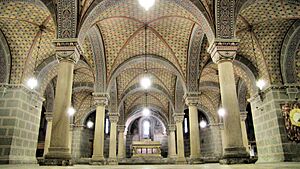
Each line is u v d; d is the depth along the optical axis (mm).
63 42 8453
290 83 11883
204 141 26203
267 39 11984
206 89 20359
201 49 13383
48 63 12938
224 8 8867
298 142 11172
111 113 18547
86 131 26391
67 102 7992
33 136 12734
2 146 10758
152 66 17484
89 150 26844
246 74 13875
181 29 12867
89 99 23156
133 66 17328
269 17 10891
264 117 12578
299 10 10219
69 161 7520
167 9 11477
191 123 13352
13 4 9797
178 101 18844
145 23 12844
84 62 14047
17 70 11648
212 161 19922
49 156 7387
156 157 21469
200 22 9680
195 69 13906
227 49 8578
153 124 31781
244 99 18266
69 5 8680
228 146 7734
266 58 12227
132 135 31359
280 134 11281
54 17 8773
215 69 17125
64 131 7711
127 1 10844
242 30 11773
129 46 14289
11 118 11117
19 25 10984
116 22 12414
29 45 11625
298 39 11664
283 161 10945
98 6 9227
